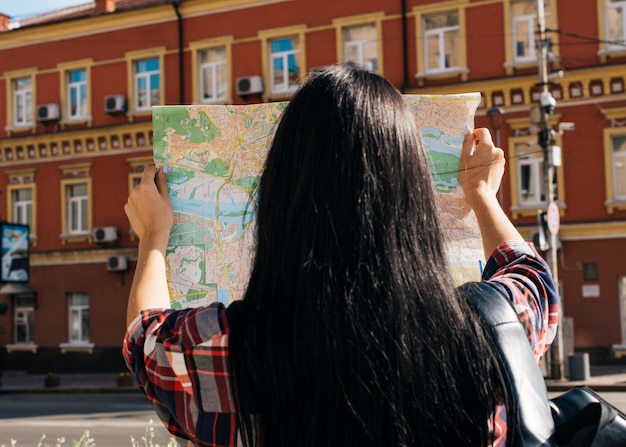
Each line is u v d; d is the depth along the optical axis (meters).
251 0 23.17
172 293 1.45
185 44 24.06
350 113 1.07
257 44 23.11
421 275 1.02
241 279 1.45
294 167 1.07
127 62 24.78
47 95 25.83
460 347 1.00
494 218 1.34
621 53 19.39
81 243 24.97
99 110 25.12
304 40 22.55
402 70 21.47
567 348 17.52
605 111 19.44
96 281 24.69
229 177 1.51
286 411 0.99
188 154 1.52
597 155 19.53
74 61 25.48
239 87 22.88
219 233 1.47
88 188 25.06
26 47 26.12
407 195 1.06
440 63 21.25
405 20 21.48
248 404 1.01
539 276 1.18
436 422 0.97
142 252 1.36
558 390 15.62
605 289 19.23
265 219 1.08
